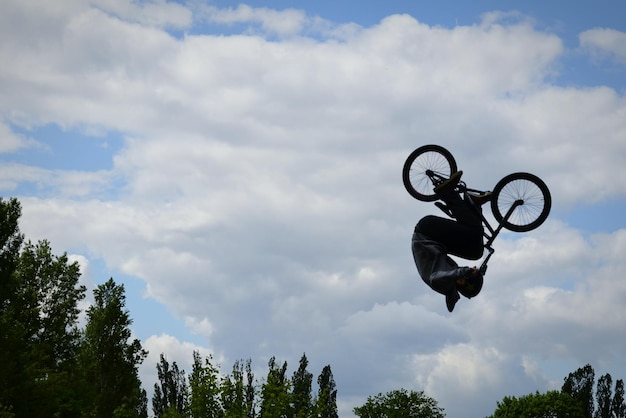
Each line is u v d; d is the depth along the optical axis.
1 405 40.25
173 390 74.69
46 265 53.22
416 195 15.63
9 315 44.88
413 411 95.75
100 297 56.91
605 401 103.31
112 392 54.38
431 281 14.76
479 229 15.21
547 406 90.81
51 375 47.88
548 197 15.26
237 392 36.75
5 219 46.38
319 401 36.53
